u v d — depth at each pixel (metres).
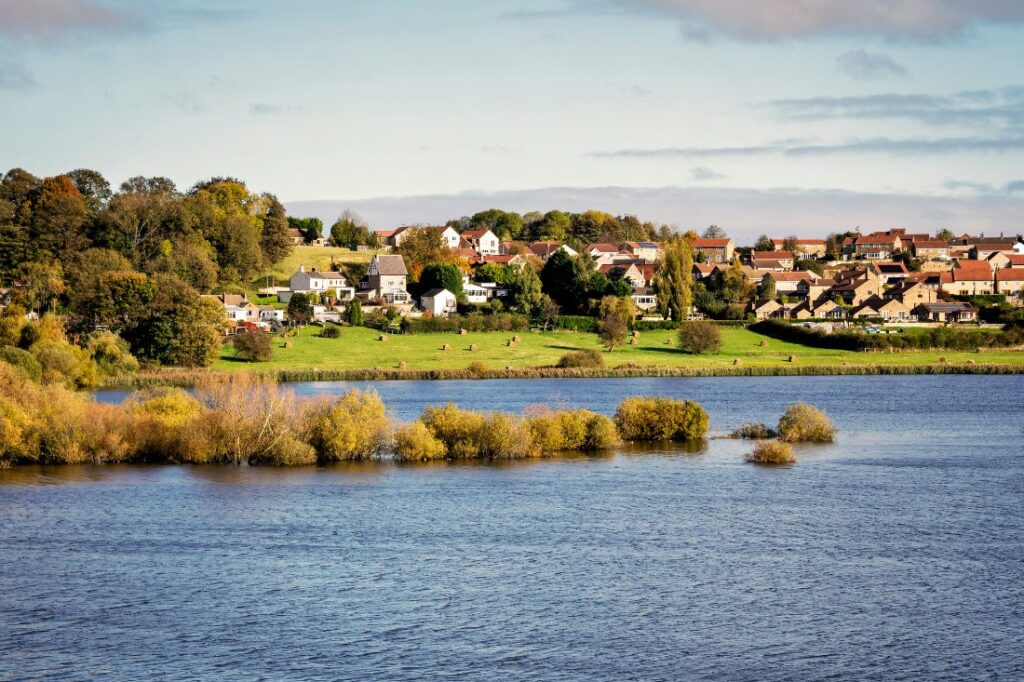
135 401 196.50
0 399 182.12
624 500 155.50
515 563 124.81
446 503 153.38
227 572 121.69
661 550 129.75
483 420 194.00
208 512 147.88
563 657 98.12
